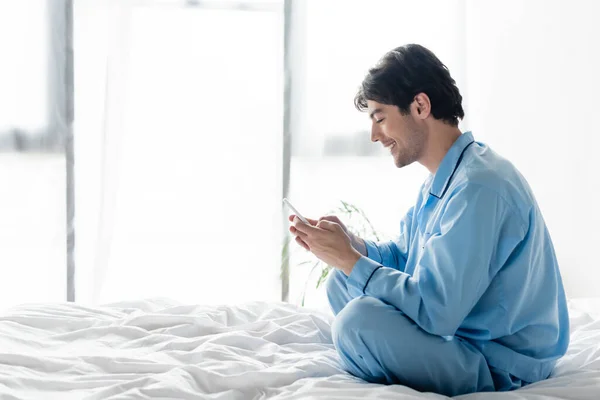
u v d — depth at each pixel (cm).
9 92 293
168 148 313
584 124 257
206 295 322
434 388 140
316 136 323
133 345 163
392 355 139
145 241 314
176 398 126
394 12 327
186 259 319
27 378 131
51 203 300
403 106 150
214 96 316
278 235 324
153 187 313
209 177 318
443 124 154
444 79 152
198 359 151
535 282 145
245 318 195
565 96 268
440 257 138
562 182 272
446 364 138
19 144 295
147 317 179
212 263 321
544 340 147
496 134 316
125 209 311
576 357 158
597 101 249
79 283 305
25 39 294
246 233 323
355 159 328
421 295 138
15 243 298
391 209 333
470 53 334
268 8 317
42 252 300
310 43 321
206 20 313
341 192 328
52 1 295
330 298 174
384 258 182
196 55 313
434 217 151
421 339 138
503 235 140
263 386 138
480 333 145
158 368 144
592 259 257
